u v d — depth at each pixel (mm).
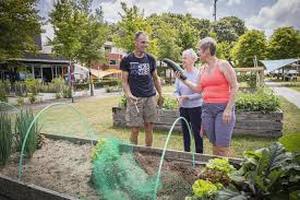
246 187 2105
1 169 3576
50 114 12492
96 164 2965
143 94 4691
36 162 3803
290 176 2039
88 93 28219
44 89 29062
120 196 2670
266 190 2018
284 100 16422
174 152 3625
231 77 3816
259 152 2301
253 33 55375
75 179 3201
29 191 2789
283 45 55875
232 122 3898
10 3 16266
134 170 2924
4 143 3697
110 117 11273
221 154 3992
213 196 2037
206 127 4066
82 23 28391
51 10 26359
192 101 4715
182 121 4891
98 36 32531
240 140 7055
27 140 3941
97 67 49469
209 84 3955
